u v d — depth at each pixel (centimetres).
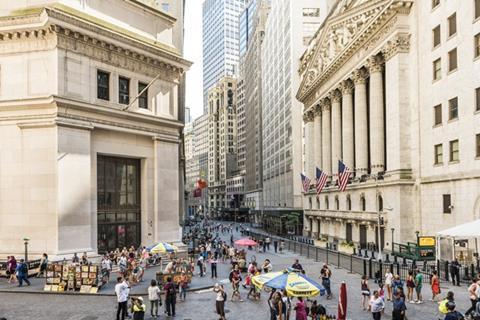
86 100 3122
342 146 6294
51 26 2916
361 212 5059
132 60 3478
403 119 4278
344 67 5816
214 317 1922
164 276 2327
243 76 18825
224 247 4181
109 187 3397
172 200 3750
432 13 3903
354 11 5500
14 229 2998
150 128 3588
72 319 1836
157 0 6234
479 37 3250
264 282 1542
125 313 1808
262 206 13675
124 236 3469
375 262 3362
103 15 3375
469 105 3356
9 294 2342
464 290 2464
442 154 3756
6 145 3045
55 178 2942
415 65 4181
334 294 2427
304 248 5219
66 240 2942
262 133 14162
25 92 3039
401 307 1565
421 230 4066
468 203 3350
